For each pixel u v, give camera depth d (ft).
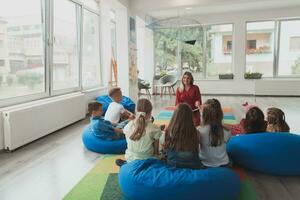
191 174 7.29
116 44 25.57
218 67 35.29
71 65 20.38
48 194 8.35
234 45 33.60
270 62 33.58
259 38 33.40
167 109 24.18
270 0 25.99
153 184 7.09
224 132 9.09
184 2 23.99
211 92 34.86
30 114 13.34
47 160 11.24
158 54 36.83
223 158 8.98
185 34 33.04
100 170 10.02
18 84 14.37
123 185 7.69
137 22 31.96
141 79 35.01
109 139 12.03
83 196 8.08
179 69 36.29
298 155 9.12
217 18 33.47
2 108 12.60
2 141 12.23
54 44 17.69
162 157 8.66
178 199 6.98
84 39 22.39
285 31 32.55
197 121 13.62
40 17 15.93
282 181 9.11
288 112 21.75
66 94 18.53
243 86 33.83
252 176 9.48
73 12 20.39
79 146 13.12
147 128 9.08
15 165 10.71
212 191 7.06
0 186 8.94
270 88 32.30
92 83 24.32
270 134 9.54
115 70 24.73
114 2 22.54
